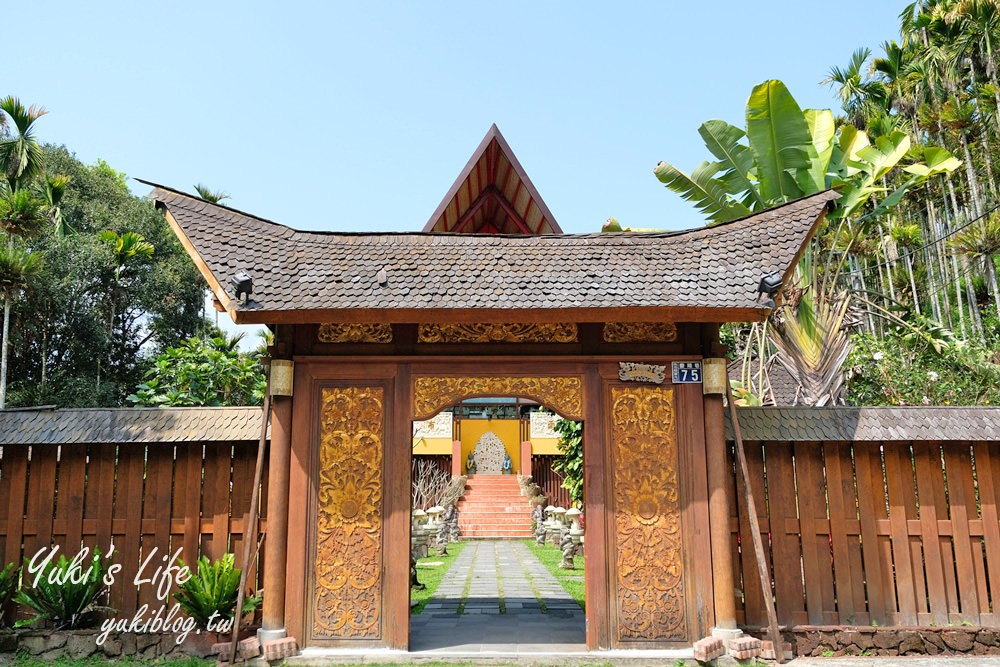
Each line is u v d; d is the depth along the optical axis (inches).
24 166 689.6
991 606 295.0
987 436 296.0
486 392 291.7
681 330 297.0
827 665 267.6
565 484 604.1
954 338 512.1
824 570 297.3
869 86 1064.8
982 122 823.7
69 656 278.1
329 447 289.1
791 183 464.8
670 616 277.9
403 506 283.4
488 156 410.9
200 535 301.9
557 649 281.7
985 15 783.7
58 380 962.1
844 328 469.7
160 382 566.3
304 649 275.4
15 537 299.1
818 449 306.3
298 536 281.1
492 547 788.6
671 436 289.9
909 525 300.8
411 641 298.2
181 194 295.9
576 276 282.7
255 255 284.8
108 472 304.8
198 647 278.8
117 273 983.6
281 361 288.2
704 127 485.7
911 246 962.1
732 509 299.7
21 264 668.1
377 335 297.4
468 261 291.9
